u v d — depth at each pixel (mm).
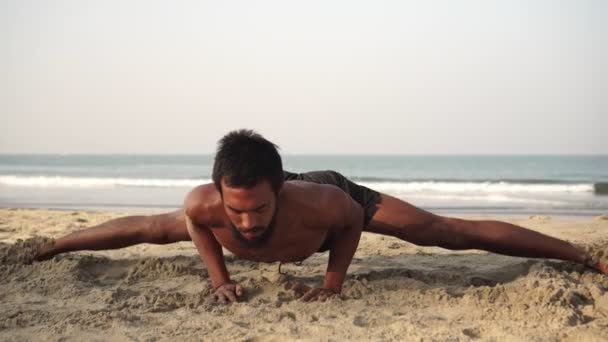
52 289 4055
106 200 15367
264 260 3959
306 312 3463
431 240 4422
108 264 4895
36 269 4562
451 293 3922
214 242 3891
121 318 3344
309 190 3588
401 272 4543
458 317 3375
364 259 5578
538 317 3293
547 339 2945
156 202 14719
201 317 3369
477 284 4340
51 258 4781
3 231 7578
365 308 3572
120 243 4531
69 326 3199
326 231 3758
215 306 3592
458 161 74625
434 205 14734
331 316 3385
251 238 3223
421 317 3340
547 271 4191
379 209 4352
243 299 3822
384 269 4699
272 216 3252
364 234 7539
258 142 3100
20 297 3875
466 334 3057
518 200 16594
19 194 17938
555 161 74000
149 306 3648
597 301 3670
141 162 65750
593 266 4496
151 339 2982
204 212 3627
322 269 4938
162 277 4512
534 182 23500
